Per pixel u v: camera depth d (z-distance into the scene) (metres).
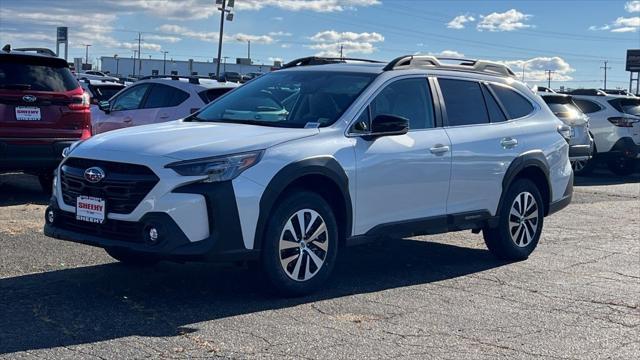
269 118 6.52
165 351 4.68
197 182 5.34
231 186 5.40
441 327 5.48
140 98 12.48
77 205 5.70
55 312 5.39
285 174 5.64
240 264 6.11
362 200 6.24
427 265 7.58
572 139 14.89
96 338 4.87
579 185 15.75
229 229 5.40
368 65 7.06
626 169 17.88
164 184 5.28
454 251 8.36
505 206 7.64
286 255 5.81
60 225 5.92
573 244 8.97
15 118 9.55
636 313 6.04
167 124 6.55
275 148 5.70
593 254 8.38
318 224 5.99
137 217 5.34
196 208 5.31
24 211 9.30
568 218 11.06
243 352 4.73
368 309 5.84
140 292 6.02
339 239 6.25
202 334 5.04
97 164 5.61
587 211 11.84
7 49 10.02
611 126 16.88
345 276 6.93
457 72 7.48
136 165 5.41
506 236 7.70
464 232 9.58
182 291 6.10
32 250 7.27
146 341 4.85
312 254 5.98
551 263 7.86
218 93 11.96
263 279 5.76
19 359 4.45
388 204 6.46
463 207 7.17
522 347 5.11
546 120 8.25
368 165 6.24
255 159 5.56
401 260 7.78
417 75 7.02
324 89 6.68
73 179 5.75
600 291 6.72
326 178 5.98
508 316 5.84
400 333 5.28
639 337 5.43
